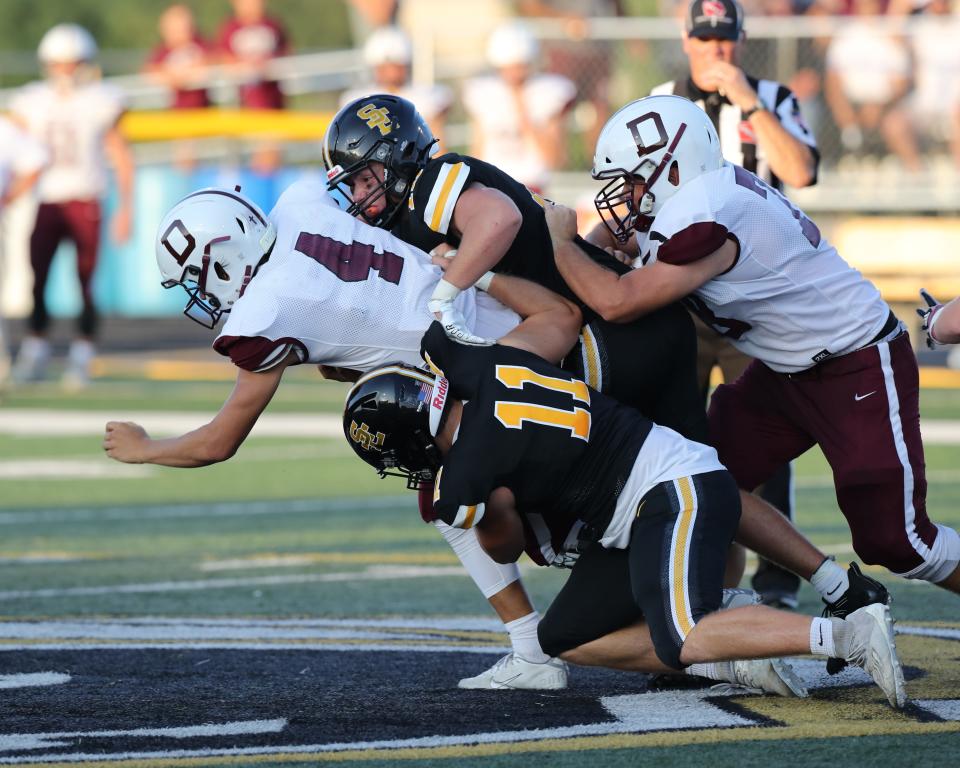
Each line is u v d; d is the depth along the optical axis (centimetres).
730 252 1300
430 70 4644
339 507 2566
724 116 1834
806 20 4578
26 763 1089
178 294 5538
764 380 1448
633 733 1161
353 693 1316
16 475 2945
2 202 4047
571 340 1288
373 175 1356
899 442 1351
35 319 4328
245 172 5162
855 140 4672
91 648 1502
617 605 1262
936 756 1080
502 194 1284
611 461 1223
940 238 4447
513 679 1341
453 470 1201
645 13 5012
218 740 1152
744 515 1408
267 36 5181
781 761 1072
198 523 2398
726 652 1138
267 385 1279
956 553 1364
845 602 1252
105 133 4172
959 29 4591
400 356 1280
